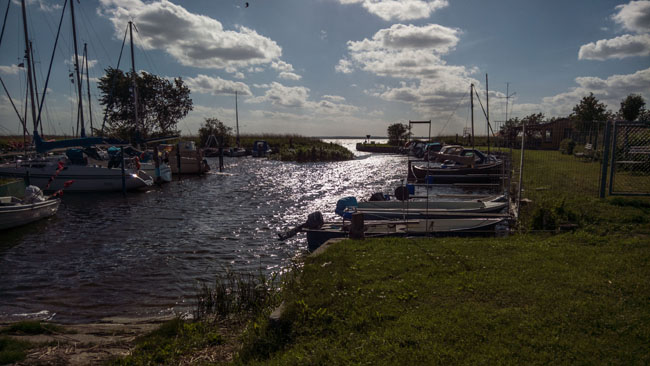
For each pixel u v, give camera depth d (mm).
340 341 4637
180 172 34281
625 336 4270
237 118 73000
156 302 8273
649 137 13805
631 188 14156
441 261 7207
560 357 3947
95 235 14492
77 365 5121
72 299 8484
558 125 39812
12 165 25641
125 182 25688
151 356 5090
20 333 6266
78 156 26297
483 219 11281
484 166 25562
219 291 7473
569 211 10492
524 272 6344
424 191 24141
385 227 11664
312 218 11922
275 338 4988
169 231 15117
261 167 46094
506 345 4230
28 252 12242
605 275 6074
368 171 40156
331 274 6707
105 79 62188
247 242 13414
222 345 5480
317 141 79812
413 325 4777
